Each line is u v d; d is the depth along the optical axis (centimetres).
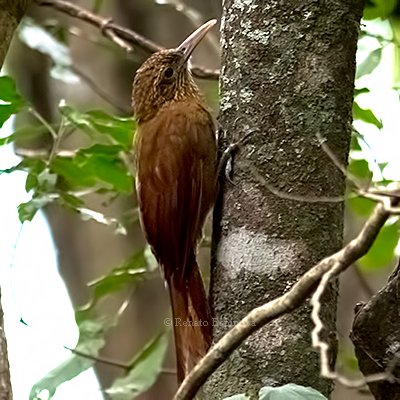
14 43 1516
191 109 969
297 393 650
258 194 780
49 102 1505
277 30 798
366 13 1081
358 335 785
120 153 1077
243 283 770
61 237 1482
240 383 749
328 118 784
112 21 1203
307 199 767
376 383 779
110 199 1102
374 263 1180
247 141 793
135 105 1003
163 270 945
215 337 776
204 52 1419
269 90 792
